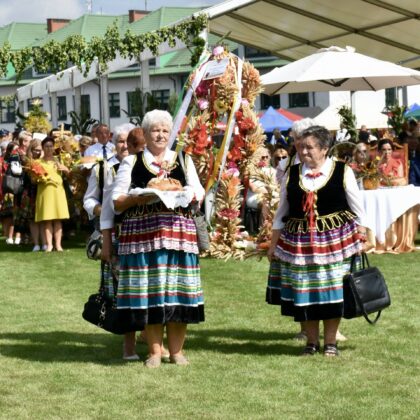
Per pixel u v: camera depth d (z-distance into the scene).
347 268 7.15
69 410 5.79
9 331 8.33
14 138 21.23
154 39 18.52
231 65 12.94
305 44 22.64
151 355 6.96
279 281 7.50
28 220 14.97
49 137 14.58
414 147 15.47
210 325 8.50
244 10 19.67
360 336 7.91
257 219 14.76
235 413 5.68
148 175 6.77
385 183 13.84
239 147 13.05
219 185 13.07
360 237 7.06
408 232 13.59
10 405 5.91
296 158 7.41
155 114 6.82
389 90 46.53
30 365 7.02
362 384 6.34
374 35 21.05
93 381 6.49
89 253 7.19
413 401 5.91
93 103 66.00
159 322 6.66
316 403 5.88
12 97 37.09
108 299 7.07
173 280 6.71
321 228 6.98
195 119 12.82
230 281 11.07
